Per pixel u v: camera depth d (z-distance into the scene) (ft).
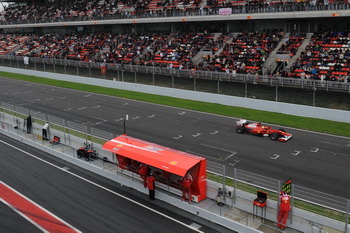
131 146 55.93
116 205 51.78
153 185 52.29
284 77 104.37
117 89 133.80
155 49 158.10
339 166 61.52
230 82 106.63
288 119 89.15
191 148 71.67
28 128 83.51
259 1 145.89
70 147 73.92
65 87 140.46
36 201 53.36
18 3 285.23
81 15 212.23
